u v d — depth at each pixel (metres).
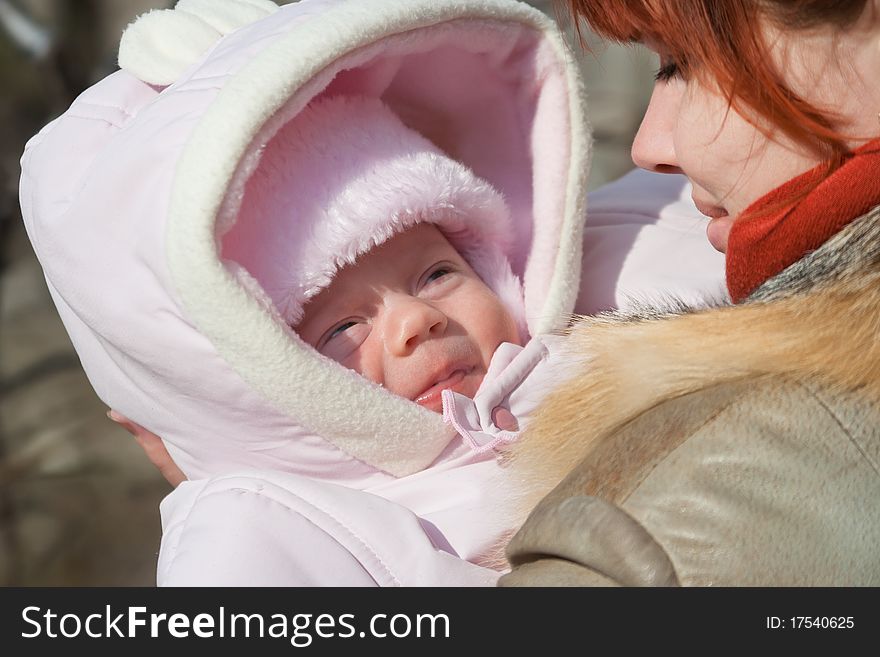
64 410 6.48
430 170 2.04
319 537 1.65
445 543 1.74
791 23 1.20
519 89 2.23
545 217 2.19
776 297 1.25
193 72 1.93
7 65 6.14
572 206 2.18
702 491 1.13
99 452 6.30
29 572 5.75
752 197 1.33
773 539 1.10
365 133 2.04
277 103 1.78
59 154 1.99
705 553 1.11
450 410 1.89
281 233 1.95
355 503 1.71
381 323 2.01
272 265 1.94
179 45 2.04
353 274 2.02
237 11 2.16
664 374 1.26
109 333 1.88
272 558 1.61
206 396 1.85
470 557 1.71
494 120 2.28
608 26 1.42
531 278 2.20
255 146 1.77
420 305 2.00
